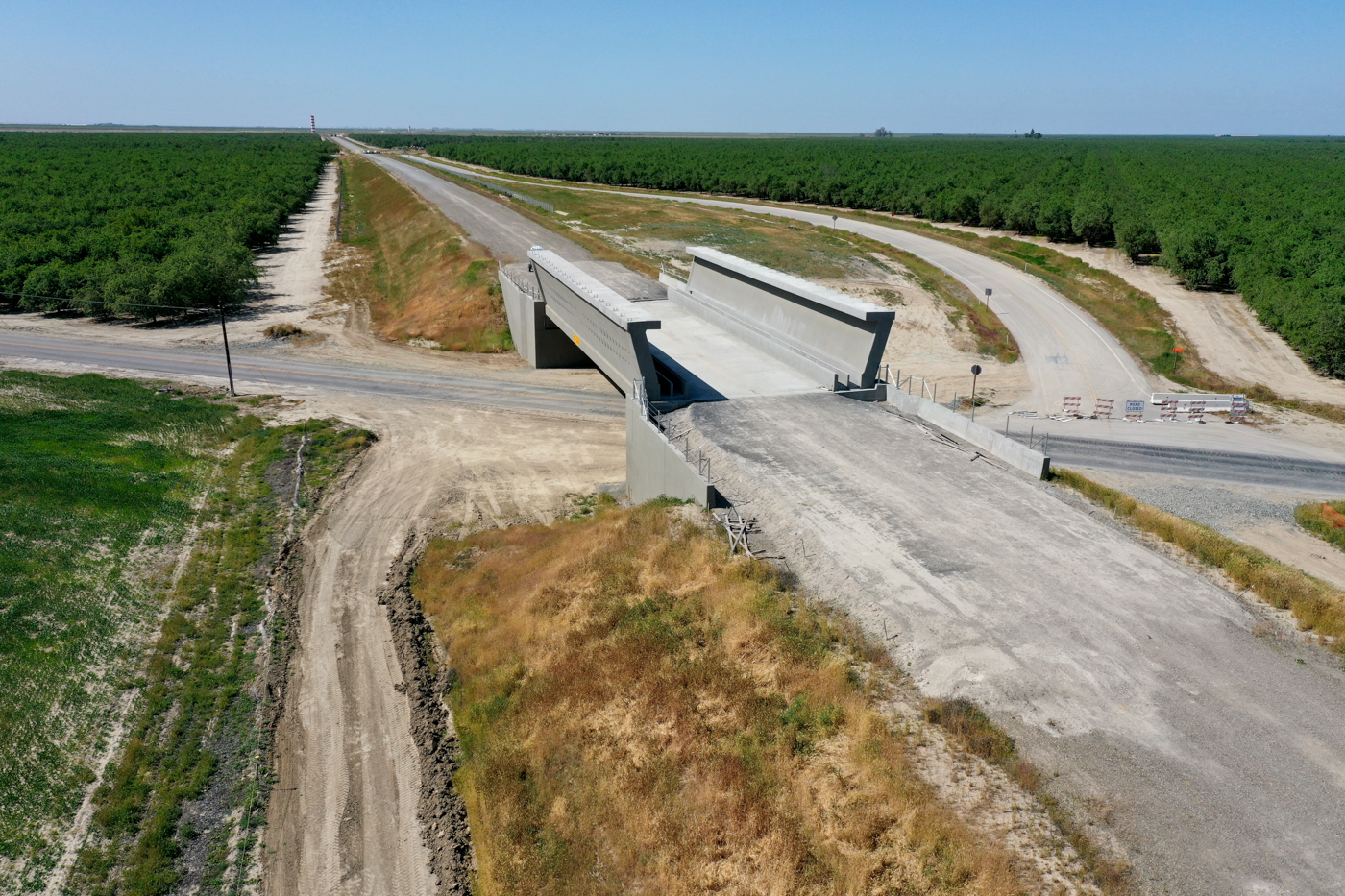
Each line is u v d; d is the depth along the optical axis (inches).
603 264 2251.5
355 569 1029.2
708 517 859.4
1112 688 583.5
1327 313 1658.5
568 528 1055.6
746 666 657.0
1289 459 1285.7
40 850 612.7
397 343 2066.9
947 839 476.1
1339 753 524.7
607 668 695.1
